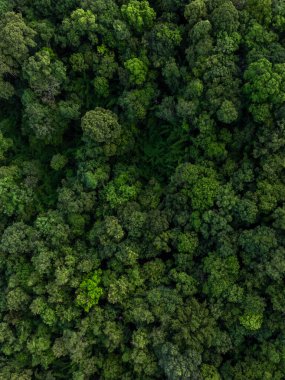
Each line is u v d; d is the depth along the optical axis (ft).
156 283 88.48
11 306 87.61
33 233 91.40
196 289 85.87
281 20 89.81
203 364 80.69
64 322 86.63
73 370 87.61
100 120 92.02
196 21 90.58
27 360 88.99
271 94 82.79
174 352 77.87
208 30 88.33
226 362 83.41
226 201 84.84
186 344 80.48
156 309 82.99
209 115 88.63
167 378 80.59
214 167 91.71
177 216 89.10
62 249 90.53
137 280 87.45
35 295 89.76
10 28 90.74
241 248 85.51
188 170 88.58
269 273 78.69
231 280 83.51
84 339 85.30
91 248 92.38
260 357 81.46
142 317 82.02
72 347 82.43
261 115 84.64
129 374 84.48
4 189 94.63
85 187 95.40
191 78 91.81
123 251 88.17
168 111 94.17
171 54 95.09
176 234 88.94
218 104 86.84
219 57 87.45
